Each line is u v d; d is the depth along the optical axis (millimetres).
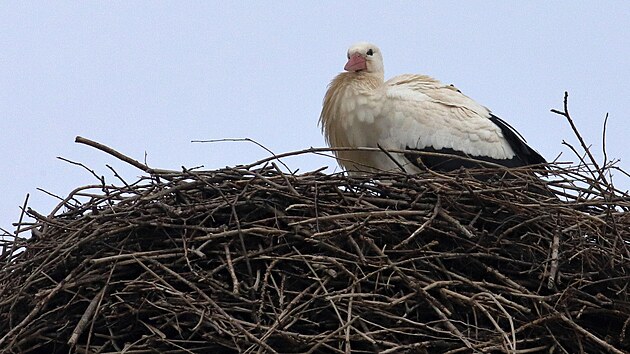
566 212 11680
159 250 11281
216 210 11438
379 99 15070
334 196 11789
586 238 11555
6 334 10859
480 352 10125
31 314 10664
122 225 11375
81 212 11930
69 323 10992
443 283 10844
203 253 11125
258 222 11438
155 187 11789
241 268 11258
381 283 10953
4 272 11578
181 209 11539
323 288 10703
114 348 10789
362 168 15344
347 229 11070
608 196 12117
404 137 14930
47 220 11758
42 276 11234
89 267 11078
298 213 11641
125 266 11125
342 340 10336
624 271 11305
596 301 11109
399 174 11977
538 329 10852
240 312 10781
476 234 11500
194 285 10672
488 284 10984
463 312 10992
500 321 10906
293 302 10484
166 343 10633
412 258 11141
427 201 11820
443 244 11555
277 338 10406
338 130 15336
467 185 11672
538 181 12305
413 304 10891
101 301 10820
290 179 11789
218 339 10445
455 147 14930
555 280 11117
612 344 11242
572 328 10703
